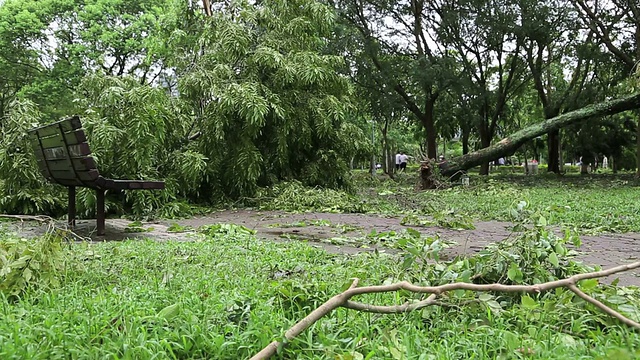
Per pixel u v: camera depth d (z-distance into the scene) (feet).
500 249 9.34
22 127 25.68
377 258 13.15
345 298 6.57
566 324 7.50
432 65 71.51
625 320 6.54
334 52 67.92
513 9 68.64
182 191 31.07
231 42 34.60
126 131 27.17
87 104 29.71
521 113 122.72
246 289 9.34
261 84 34.60
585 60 74.43
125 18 77.10
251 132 32.60
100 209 19.12
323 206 31.19
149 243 15.72
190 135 34.55
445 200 35.88
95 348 6.11
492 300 7.93
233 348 6.47
